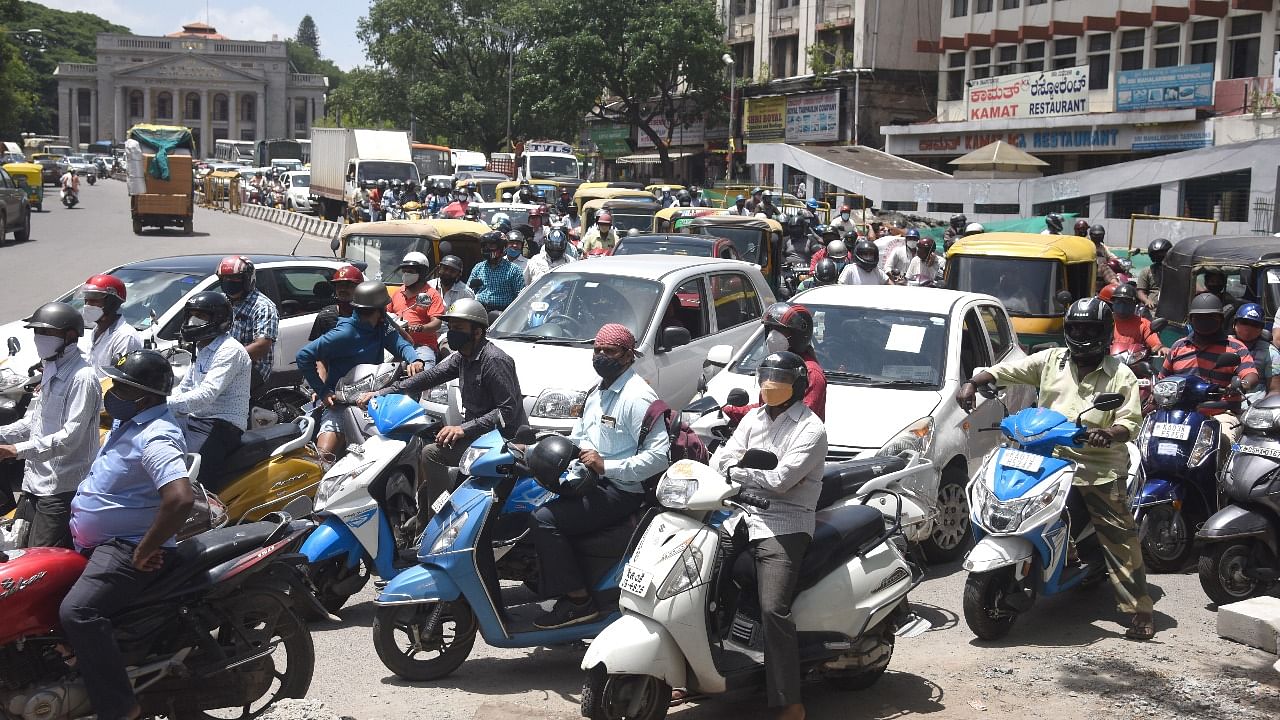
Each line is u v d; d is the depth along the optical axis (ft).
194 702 16.31
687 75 177.27
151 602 15.58
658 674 15.83
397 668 18.75
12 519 22.31
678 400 31.91
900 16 153.69
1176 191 98.12
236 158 330.75
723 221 61.00
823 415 22.34
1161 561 26.09
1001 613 21.31
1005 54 136.77
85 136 513.45
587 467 17.76
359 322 26.71
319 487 21.50
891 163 130.41
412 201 119.55
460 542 18.08
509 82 222.28
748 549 16.75
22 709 15.05
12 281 77.15
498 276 40.81
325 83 515.50
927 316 28.40
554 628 18.44
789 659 16.11
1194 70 105.60
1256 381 27.32
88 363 20.49
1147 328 35.01
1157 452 25.44
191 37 490.08
